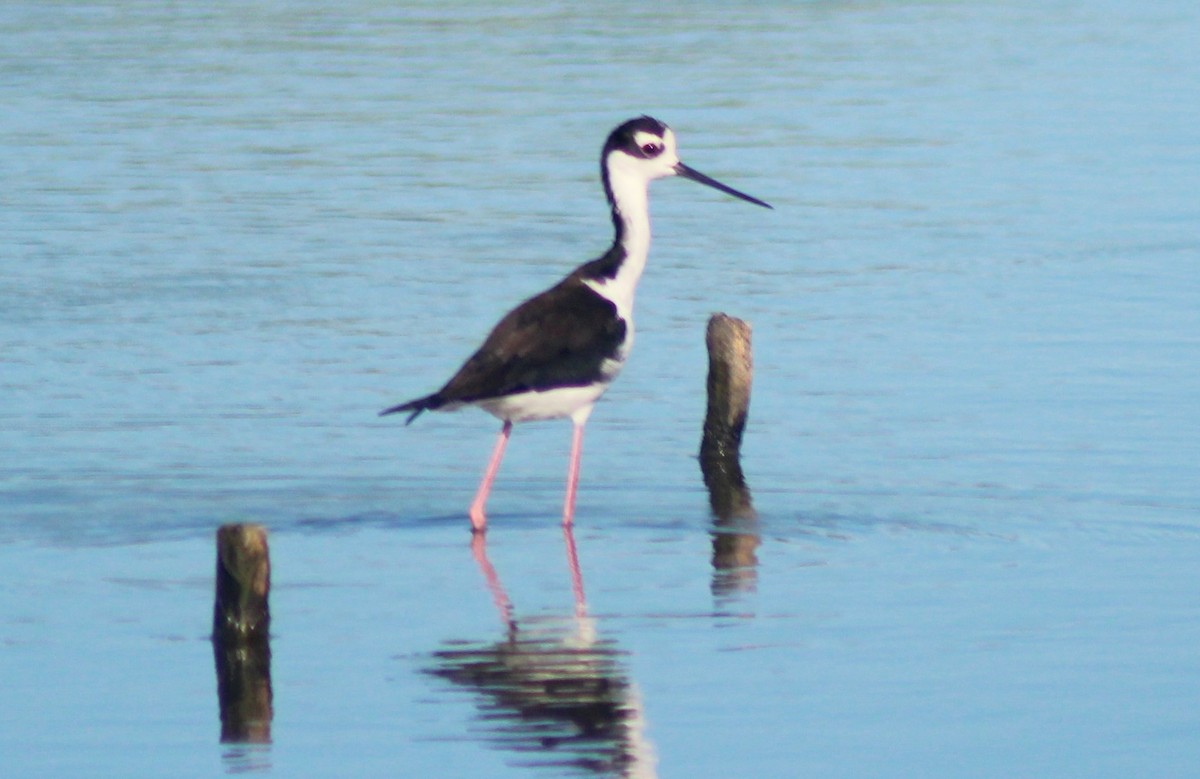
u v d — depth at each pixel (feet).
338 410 50.42
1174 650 33.24
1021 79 104.83
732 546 39.58
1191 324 59.47
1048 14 127.95
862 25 122.21
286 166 83.20
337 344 57.31
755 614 35.24
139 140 87.97
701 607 35.65
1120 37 118.73
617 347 40.04
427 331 58.90
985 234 72.38
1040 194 79.00
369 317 60.49
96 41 113.80
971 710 30.63
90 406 50.34
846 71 106.52
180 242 70.28
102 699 31.09
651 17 123.85
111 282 64.44
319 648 33.45
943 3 131.85
